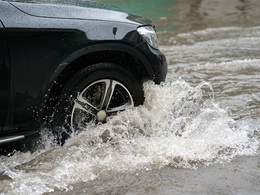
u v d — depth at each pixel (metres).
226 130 4.00
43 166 3.41
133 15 4.12
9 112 3.38
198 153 3.62
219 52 7.64
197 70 6.43
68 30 3.48
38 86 3.42
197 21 10.85
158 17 11.25
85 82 3.62
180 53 7.64
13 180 3.20
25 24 3.34
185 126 4.04
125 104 3.93
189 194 3.04
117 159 3.51
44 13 3.48
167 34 9.36
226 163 3.49
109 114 3.88
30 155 3.59
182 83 4.32
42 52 3.39
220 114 4.23
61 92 3.58
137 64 3.94
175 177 3.27
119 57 3.84
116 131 3.84
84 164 3.43
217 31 9.63
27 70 3.36
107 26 3.67
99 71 3.67
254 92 5.34
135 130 3.94
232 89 5.46
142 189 3.11
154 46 4.01
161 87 4.06
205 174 3.32
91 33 3.57
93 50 3.59
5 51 3.27
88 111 3.74
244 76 6.07
